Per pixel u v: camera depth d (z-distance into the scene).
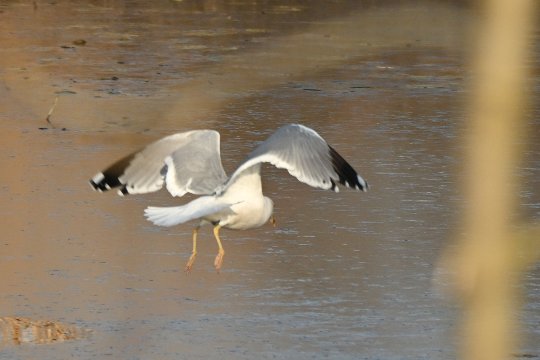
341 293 12.15
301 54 29.25
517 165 17.69
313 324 11.24
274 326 11.15
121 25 33.56
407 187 16.72
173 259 13.25
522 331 10.93
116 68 26.88
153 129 20.83
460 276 7.59
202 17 35.44
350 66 27.89
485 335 7.70
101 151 18.94
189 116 22.00
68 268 12.83
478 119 21.02
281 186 16.89
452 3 37.78
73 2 38.38
